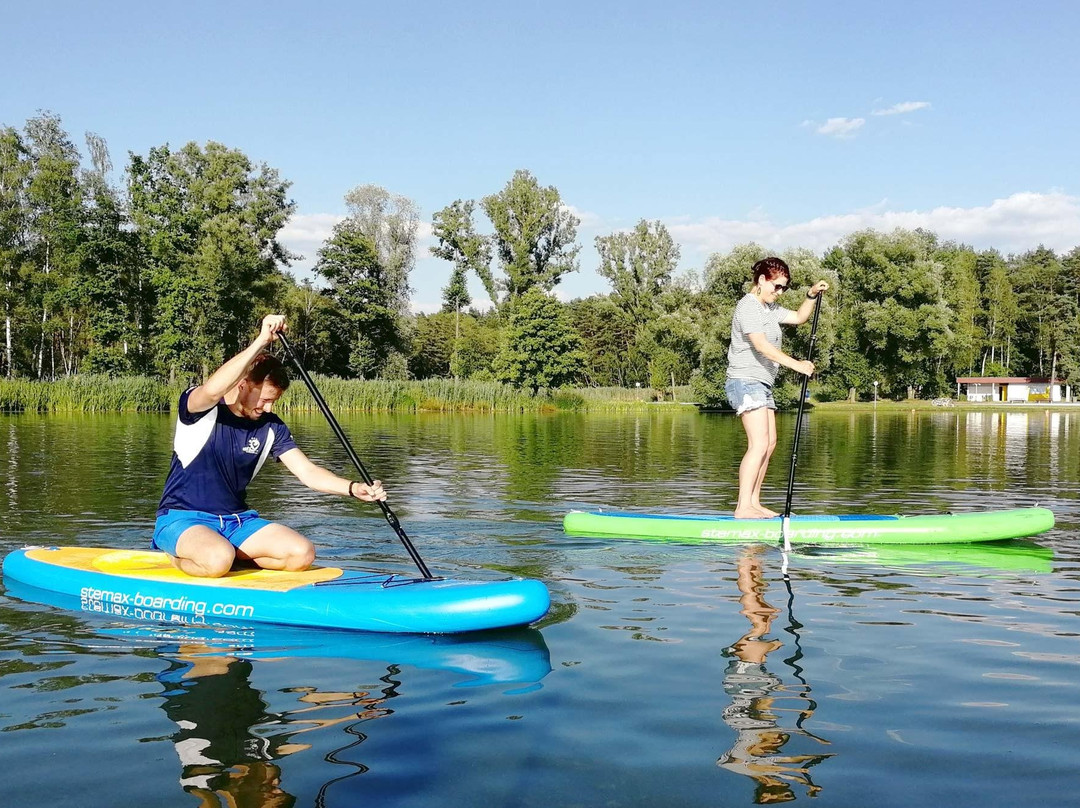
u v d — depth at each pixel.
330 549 5.77
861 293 53.41
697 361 56.38
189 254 46.19
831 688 3.15
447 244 60.38
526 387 48.00
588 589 4.73
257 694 3.11
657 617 4.16
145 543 5.79
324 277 56.69
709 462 13.30
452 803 2.25
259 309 51.12
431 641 3.82
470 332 73.38
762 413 6.80
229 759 2.54
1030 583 4.93
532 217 58.69
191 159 51.19
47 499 7.94
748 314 6.75
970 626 4.00
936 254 70.12
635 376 73.75
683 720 2.84
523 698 3.05
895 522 6.21
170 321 43.62
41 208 47.44
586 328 79.94
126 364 43.53
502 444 17.41
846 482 10.54
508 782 2.38
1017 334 80.25
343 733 2.73
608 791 2.32
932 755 2.57
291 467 4.85
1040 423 31.58
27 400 29.81
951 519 6.26
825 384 56.72
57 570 4.74
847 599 4.52
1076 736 2.71
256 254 50.25
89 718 2.87
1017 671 3.35
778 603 4.44
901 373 54.62
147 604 4.38
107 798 2.30
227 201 49.00
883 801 2.27
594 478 10.77
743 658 3.51
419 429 23.36
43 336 46.16
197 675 3.33
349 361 56.03
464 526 6.78
